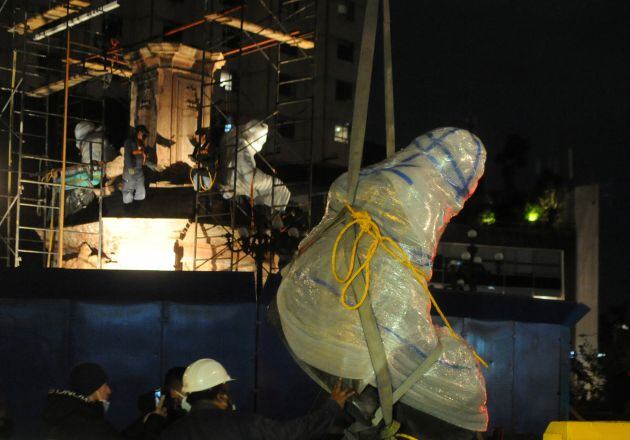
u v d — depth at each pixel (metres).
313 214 22.05
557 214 51.31
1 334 11.97
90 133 21.31
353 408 4.57
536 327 15.25
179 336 12.64
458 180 4.66
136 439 7.02
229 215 18.64
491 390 14.66
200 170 18.39
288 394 12.77
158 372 12.52
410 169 4.61
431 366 4.39
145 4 49.50
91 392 6.24
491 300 14.80
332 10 57.06
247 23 20.36
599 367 31.92
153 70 20.95
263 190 19.56
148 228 18.50
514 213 53.50
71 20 20.70
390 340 4.34
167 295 12.72
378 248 4.44
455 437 4.49
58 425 6.08
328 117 56.50
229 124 19.61
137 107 21.28
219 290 12.80
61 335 12.23
